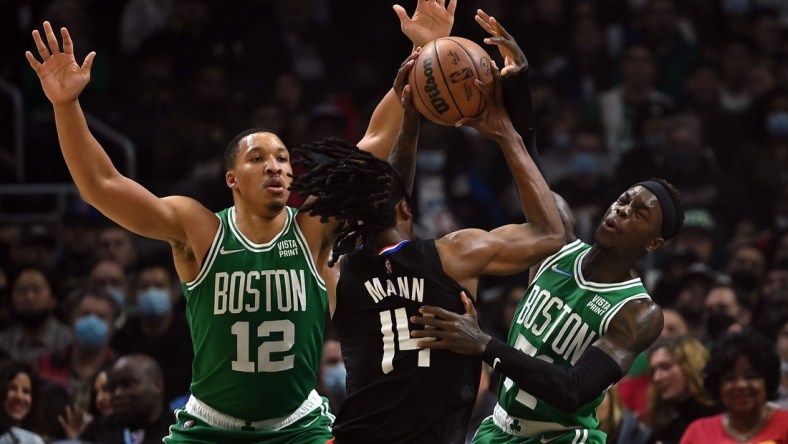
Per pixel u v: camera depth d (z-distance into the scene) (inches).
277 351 315.9
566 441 310.7
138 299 511.8
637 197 308.0
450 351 281.4
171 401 480.7
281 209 315.6
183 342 493.4
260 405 321.1
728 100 730.8
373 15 754.8
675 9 750.5
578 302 307.3
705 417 409.7
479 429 327.3
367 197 279.3
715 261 624.7
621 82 725.9
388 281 284.4
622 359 291.9
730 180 652.7
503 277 588.1
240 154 317.1
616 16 764.0
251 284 314.2
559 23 746.8
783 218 652.7
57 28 719.7
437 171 640.4
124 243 583.8
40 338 515.5
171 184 663.1
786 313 484.1
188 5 725.9
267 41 726.5
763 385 382.3
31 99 709.9
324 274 312.5
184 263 319.3
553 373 280.4
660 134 665.6
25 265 563.2
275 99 695.1
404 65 302.8
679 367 411.2
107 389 408.2
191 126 669.9
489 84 297.4
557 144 676.1
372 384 279.7
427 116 301.0
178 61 716.0
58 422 428.8
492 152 668.7
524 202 293.7
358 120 693.9
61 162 693.3
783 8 837.8
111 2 756.0
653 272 590.2
